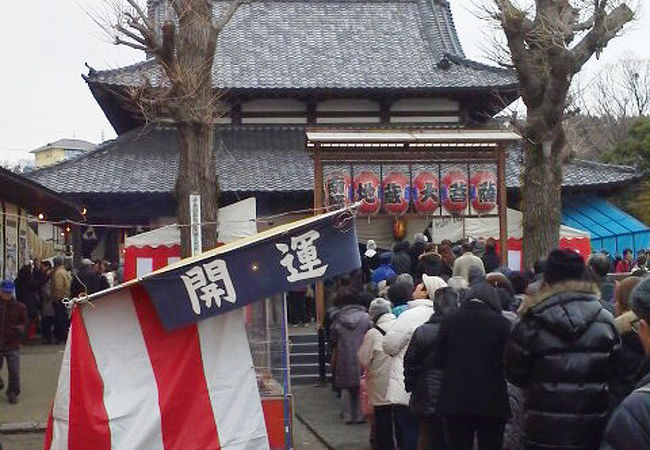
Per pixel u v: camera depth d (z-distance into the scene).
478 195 18.12
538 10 15.32
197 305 6.32
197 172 14.09
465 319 6.40
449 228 21.00
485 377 6.27
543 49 15.12
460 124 28.11
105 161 26.95
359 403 11.56
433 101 28.22
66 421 6.19
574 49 15.18
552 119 15.38
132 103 25.27
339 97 27.80
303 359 16.69
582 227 26.50
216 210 14.25
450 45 31.19
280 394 8.19
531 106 15.57
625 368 5.27
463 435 6.41
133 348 6.40
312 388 15.05
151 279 6.27
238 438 6.45
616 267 21.03
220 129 27.80
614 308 6.81
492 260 14.45
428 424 7.18
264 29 31.66
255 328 8.28
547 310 5.19
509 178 26.39
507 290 8.48
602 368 5.14
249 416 6.54
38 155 85.56
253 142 27.47
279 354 8.30
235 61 29.39
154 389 6.34
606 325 5.17
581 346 5.11
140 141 28.06
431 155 16.77
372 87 27.11
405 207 18.17
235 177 25.62
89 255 26.11
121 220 26.14
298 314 20.84
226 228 15.48
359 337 11.13
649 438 2.90
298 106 28.05
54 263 20.95
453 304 7.12
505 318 6.44
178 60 14.16
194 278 6.33
